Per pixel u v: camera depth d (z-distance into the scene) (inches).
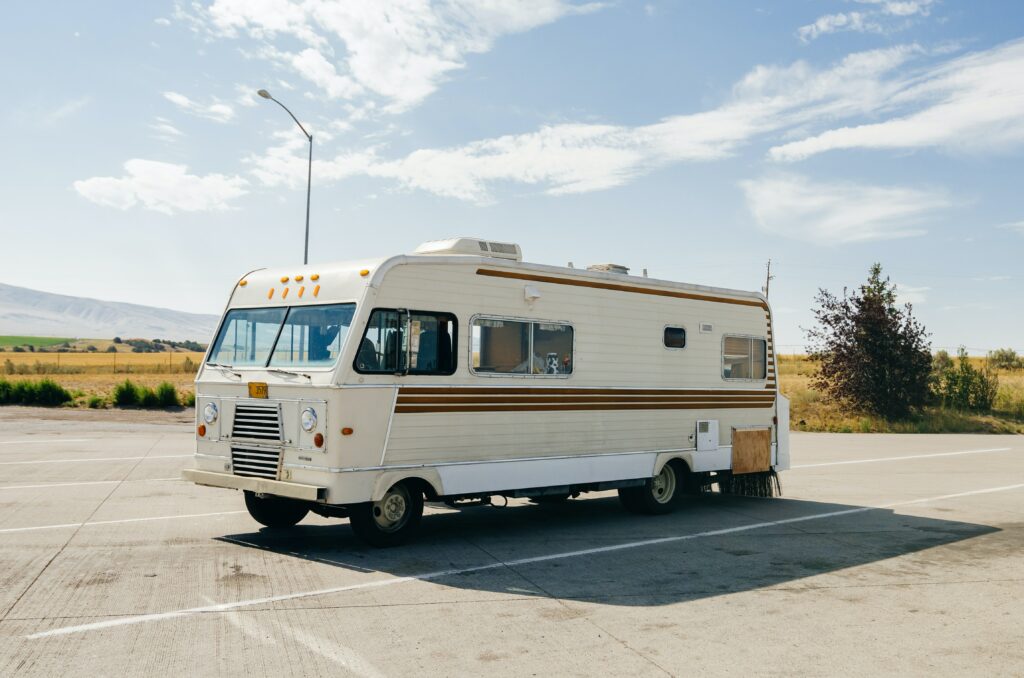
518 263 382.9
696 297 468.4
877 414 1229.1
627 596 279.3
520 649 223.6
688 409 461.7
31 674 196.2
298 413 328.8
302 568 305.9
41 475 521.3
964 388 1285.7
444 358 353.4
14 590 265.9
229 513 409.1
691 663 215.8
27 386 1120.2
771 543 373.7
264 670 203.3
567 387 401.7
